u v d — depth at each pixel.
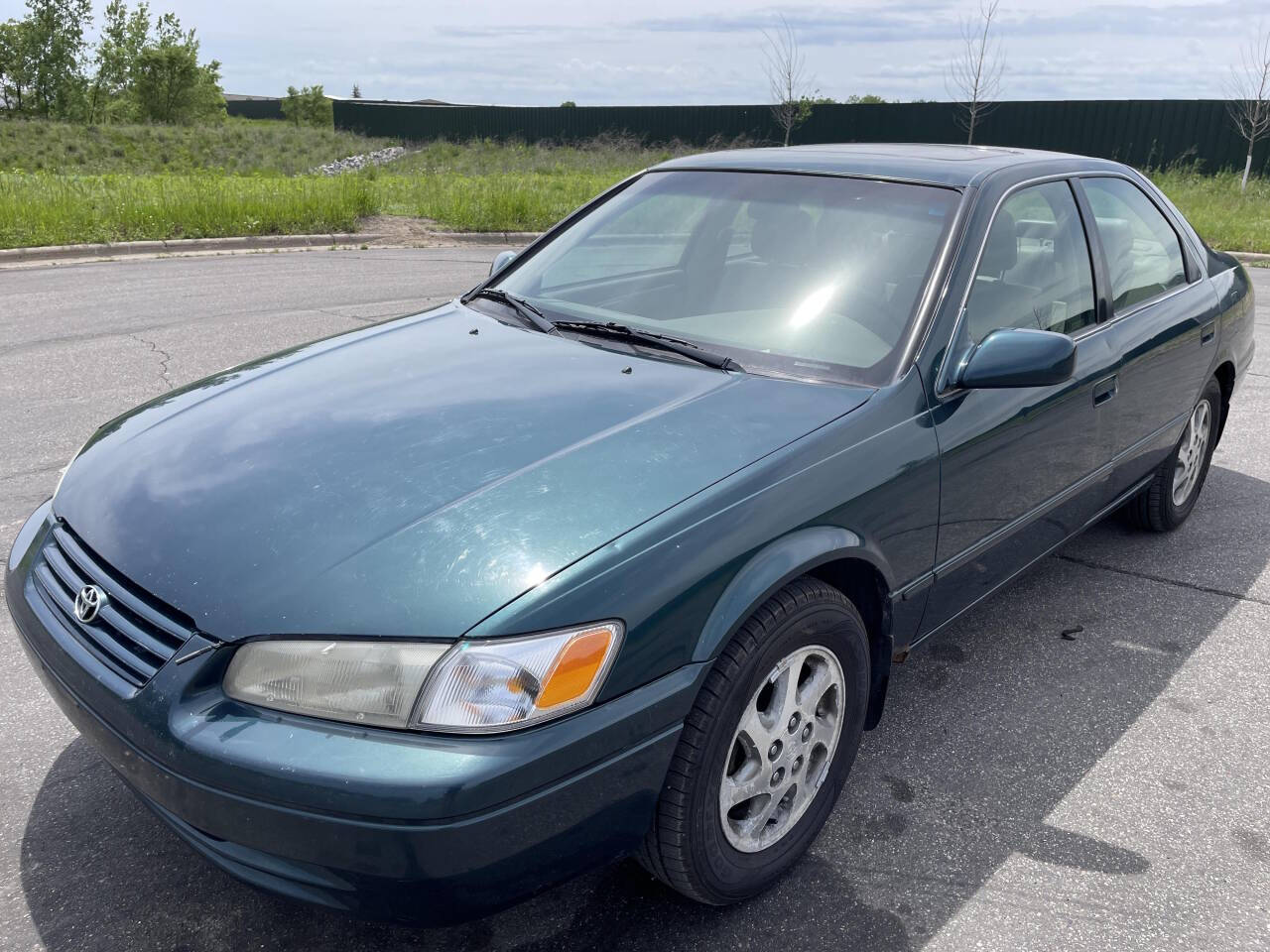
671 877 2.18
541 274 3.47
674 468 2.19
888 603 2.56
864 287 2.85
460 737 1.78
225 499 2.18
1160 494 4.34
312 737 1.80
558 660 1.83
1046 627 3.77
